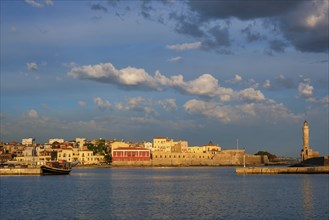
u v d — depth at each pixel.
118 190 142.88
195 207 99.75
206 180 196.12
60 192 135.88
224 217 85.94
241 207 99.31
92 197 120.69
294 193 128.88
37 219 84.31
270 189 143.62
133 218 85.50
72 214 89.81
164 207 99.81
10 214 89.94
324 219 82.75
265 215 87.69
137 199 115.69
